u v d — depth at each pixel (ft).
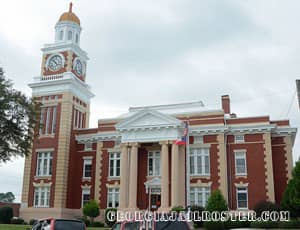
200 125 157.17
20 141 114.52
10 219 165.07
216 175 149.48
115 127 159.63
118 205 161.17
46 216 164.25
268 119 151.43
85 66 197.77
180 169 151.33
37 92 182.91
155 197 153.99
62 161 169.37
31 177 173.47
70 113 177.17
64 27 193.77
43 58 189.78
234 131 153.38
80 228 62.90
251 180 146.30
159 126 151.53
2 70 113.09
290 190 125.80
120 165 158.51
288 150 148.97
